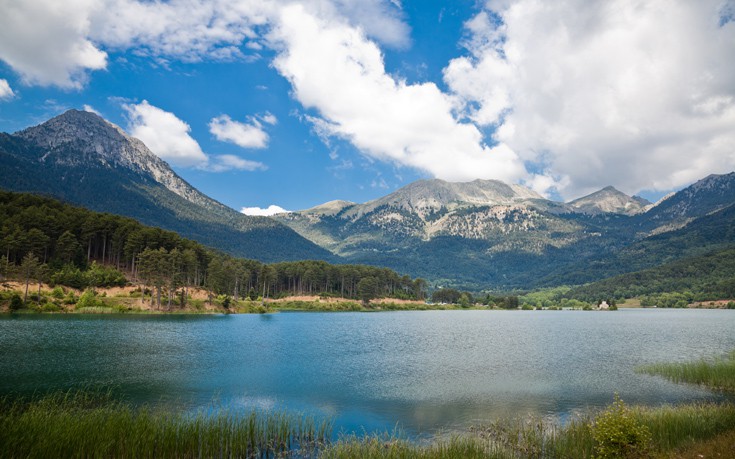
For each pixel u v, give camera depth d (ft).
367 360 211.82
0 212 549.95
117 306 442.50
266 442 87.30
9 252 474.49
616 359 218.59
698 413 96.02
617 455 65.92
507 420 110.83
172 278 492.95
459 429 104.17
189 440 77.92
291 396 136.26
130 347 223.71
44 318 350.84
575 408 124.47
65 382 142.41
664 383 156.87
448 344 285.43
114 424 78.69
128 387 140.15
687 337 333.21
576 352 245.86
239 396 133.80
